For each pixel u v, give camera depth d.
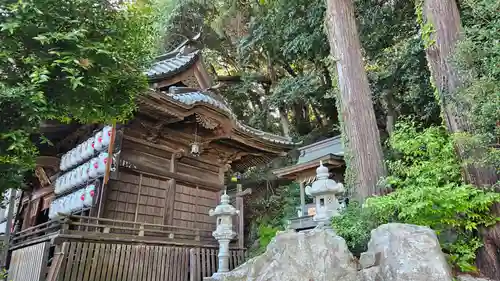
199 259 7.11
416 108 9.55
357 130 6.02
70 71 2.49
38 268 5.43
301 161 11.62
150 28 3.64
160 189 7.88
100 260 5.74
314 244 4.12
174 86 8.88
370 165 5.70
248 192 8.62
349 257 3.97
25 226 9.27
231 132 8.41
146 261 6.36
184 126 8.23
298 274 3.94
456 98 4.34
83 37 2.69
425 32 5.23
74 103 2.99
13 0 2.51
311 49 11.83
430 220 4.19
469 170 4.23
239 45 14.94
